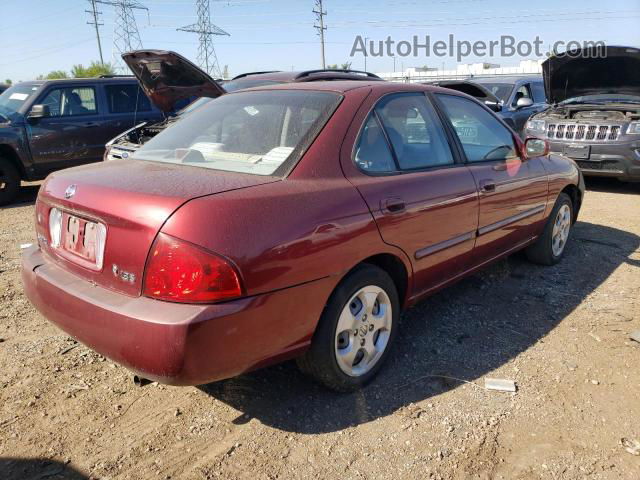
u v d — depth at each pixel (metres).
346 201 2.60
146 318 2.11
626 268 4.81
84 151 8.70
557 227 4.80
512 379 3.04
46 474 2.30
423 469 2.35
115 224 2.27
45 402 2.80
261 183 2.44
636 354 3.31
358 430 2.60
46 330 3.61
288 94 3.15
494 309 3.95
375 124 2.99
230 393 2.89
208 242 2.11
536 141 4.16
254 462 2.39
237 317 2.17
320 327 2.59
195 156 2.89
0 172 8.00
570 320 3.77
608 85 8.65
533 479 2.30
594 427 2.63
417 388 2.95
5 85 13.98
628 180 7.94
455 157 3.48
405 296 3.14
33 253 2.94
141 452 2.45
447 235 3.27
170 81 6.91
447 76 34.03
